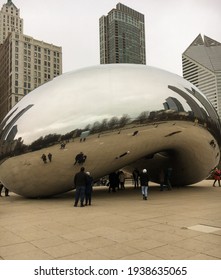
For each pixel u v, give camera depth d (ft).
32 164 39.88
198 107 45.70
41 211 32.24
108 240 19.20
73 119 39.11
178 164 55.83
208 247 17.31
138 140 41.98
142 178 41.98
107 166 43.55
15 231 22.33
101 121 39.32
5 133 41.86
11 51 414.62
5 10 620.49
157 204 36.37
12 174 42.11
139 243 18.34
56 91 41.68
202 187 63.52
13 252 17.02
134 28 617.21
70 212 31.09
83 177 36.09
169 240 18.92
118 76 42.75
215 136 49.55
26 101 43.21
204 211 30.35
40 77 434.30
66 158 39.47
